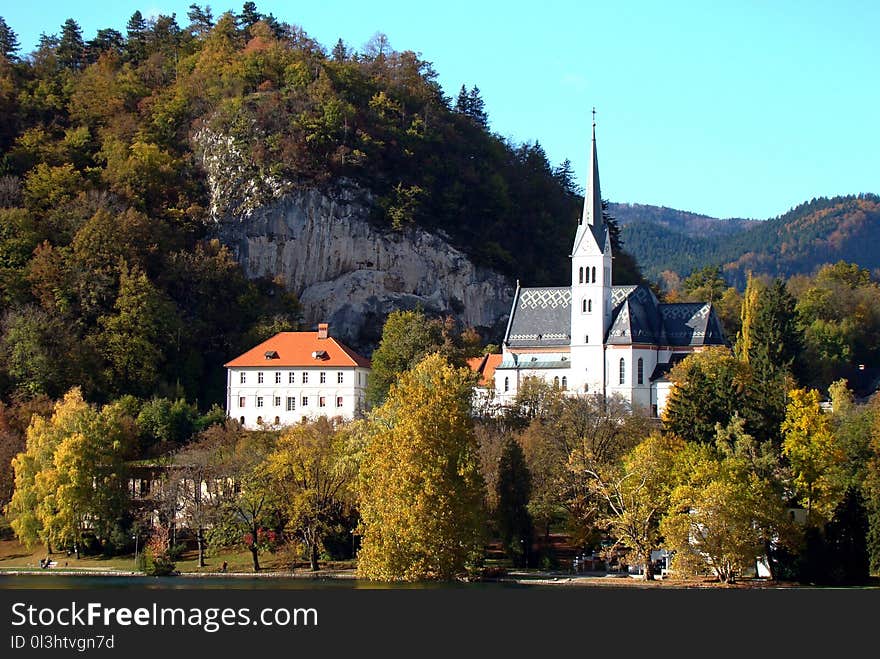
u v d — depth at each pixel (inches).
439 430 7347.4
